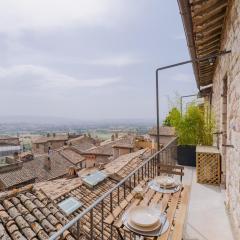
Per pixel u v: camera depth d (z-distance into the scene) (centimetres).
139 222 188
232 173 341
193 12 306
